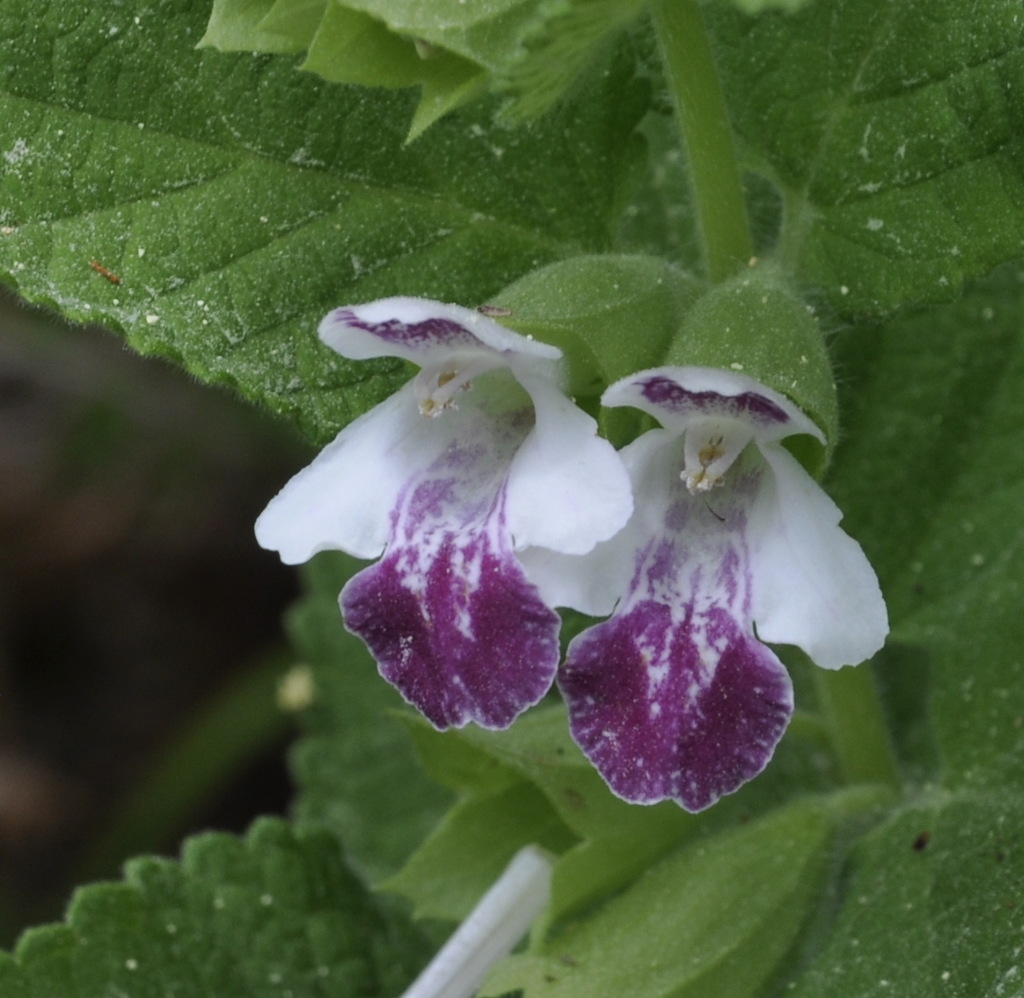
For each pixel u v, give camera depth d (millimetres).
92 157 271
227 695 427
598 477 245
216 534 467
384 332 250
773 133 276
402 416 255
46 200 270
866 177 273
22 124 270
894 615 306
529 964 275
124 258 270
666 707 246
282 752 424
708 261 269
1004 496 306
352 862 313
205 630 465
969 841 279
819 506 248
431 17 244
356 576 250
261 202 273
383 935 309
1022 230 269
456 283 277
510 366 251
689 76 265
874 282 273
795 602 246
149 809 414
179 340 270
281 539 252
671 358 252
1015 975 267
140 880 300
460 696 245
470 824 286
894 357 311
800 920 279
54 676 459
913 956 273
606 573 248
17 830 432
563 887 279
